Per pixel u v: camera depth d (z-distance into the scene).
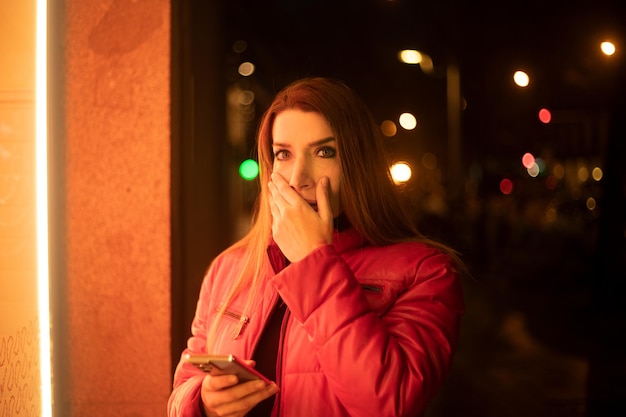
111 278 2.56
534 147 27.06
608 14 11.18
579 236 16.78
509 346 8.99
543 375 7.57
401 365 1.65
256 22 10.01
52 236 2.55
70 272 2.56
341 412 1.75
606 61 11.95
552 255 14.54
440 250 2.00
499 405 6.53
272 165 2.04
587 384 7.16
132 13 2.55
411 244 1.96
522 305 11.98
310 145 1.87
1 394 2.53
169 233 2.55
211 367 1.57
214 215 5.02
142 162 2.55
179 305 2.70
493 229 18.14
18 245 2.53
